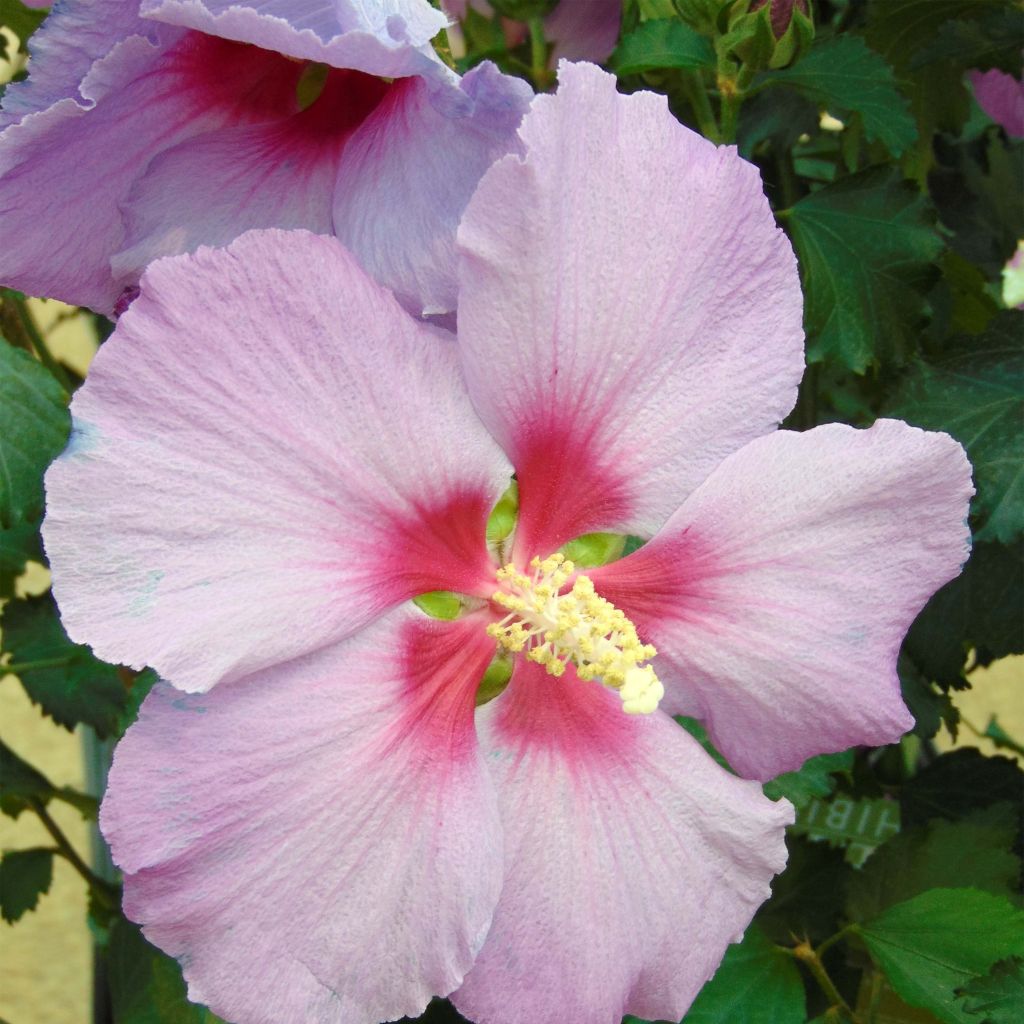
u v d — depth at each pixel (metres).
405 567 0.19
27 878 0.34
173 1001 0.27
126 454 0.17
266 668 0.18
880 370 0.28
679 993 0.21
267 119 0.21
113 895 0.34
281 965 0.18
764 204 0.20
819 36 0.27
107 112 0.20
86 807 0.33
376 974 0.19
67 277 0.21
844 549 0.20
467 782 0.20
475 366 0.19
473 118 0.18
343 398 0.18
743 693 0.21
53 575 0.17
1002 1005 0.23
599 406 0.20
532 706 0.21
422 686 0.20
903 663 0.29
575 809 0.20
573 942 0.20
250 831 0.18
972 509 0.26
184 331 0.17
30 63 0.19
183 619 0.17
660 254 0.19
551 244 0.19
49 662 0.30
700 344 0.20
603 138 0.19
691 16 0.25
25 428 0.24
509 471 0.20
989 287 0.35
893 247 0.27
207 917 0.18
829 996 0.26
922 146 0.32
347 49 0.17
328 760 0.18
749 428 0.20
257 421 0.18
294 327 0.18
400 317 0.19
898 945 0.25
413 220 0.19
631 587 0.21
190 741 0.18
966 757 0.33
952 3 0.29
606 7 0.28
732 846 0.21
